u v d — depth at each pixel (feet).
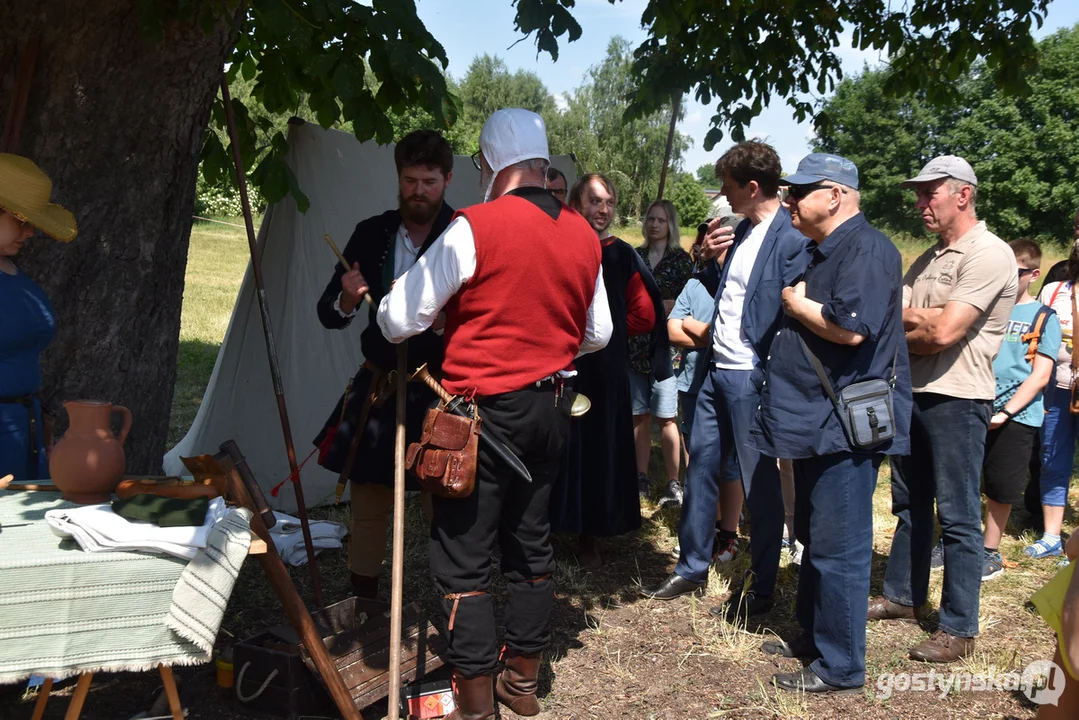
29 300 9.46
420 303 8.60
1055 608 6.74
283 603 8.45
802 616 11.46
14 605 6.75
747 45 20.80
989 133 131.13
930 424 11.42
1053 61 126.52
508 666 10.02
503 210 8.68
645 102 20.88
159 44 11.07
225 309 41.96
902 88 24.00
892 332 10.24
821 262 10.25
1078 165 123.03
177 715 7.80
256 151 14.88
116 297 11.67
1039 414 14.29
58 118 11.06
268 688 9.50
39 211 9.12
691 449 13.25
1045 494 15.76
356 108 12.42
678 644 11.85
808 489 10.66
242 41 14.78
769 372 10.62
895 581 12.63
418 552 14.62
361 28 12.03
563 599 13.15
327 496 16.92
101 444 7.91
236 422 15.89
